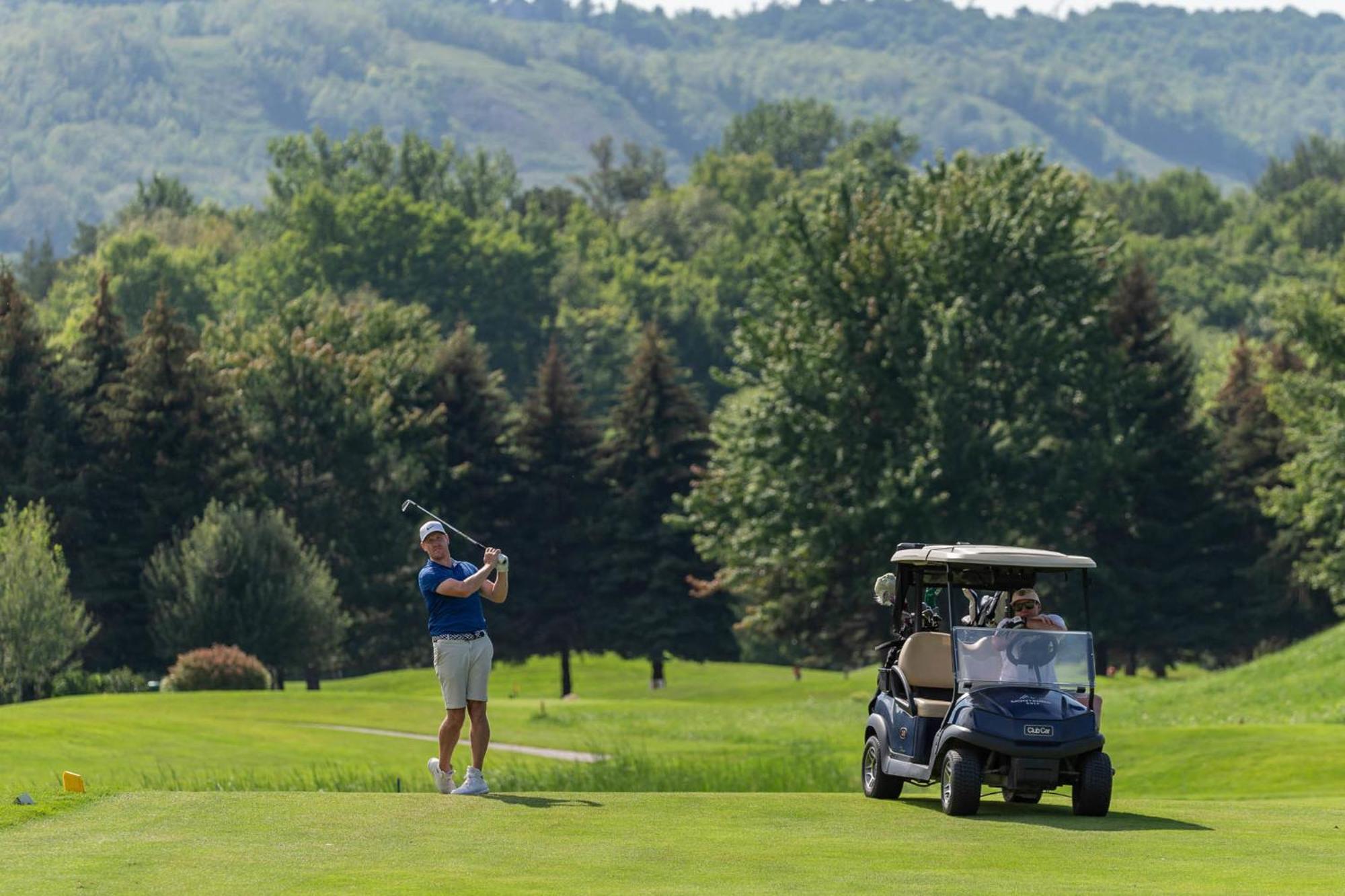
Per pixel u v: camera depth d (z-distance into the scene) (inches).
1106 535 5290.4
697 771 1926.7
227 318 7628.0
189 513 5492.1
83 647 5260.8
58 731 2620.6
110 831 887.1
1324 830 1014.4
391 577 6077.8
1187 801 1325.0
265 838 868.6
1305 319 4564.5
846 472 4387.3
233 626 4896.7
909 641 1174.3
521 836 895.7
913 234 4611.2
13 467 5482.3
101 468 5497.1
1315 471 4478.3
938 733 1103.6
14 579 4320.9
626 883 744.3
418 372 6633.9
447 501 6151.6
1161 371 5167.3
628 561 5856.3
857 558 4402.1
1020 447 4404.5
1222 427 6033.5
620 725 3280.0
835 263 4626.0
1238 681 3056.1
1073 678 1106.7
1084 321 4645.7
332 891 713.0
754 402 4598.9
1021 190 4719.5
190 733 2763.3
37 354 5654.5
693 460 5935.0
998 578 1196.5
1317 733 2171.5
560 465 5959.6
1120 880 776.3
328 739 2795.3
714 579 5880.9
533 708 3902.6
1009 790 1101.7
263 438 6250.0
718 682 6102.4
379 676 6688.0
